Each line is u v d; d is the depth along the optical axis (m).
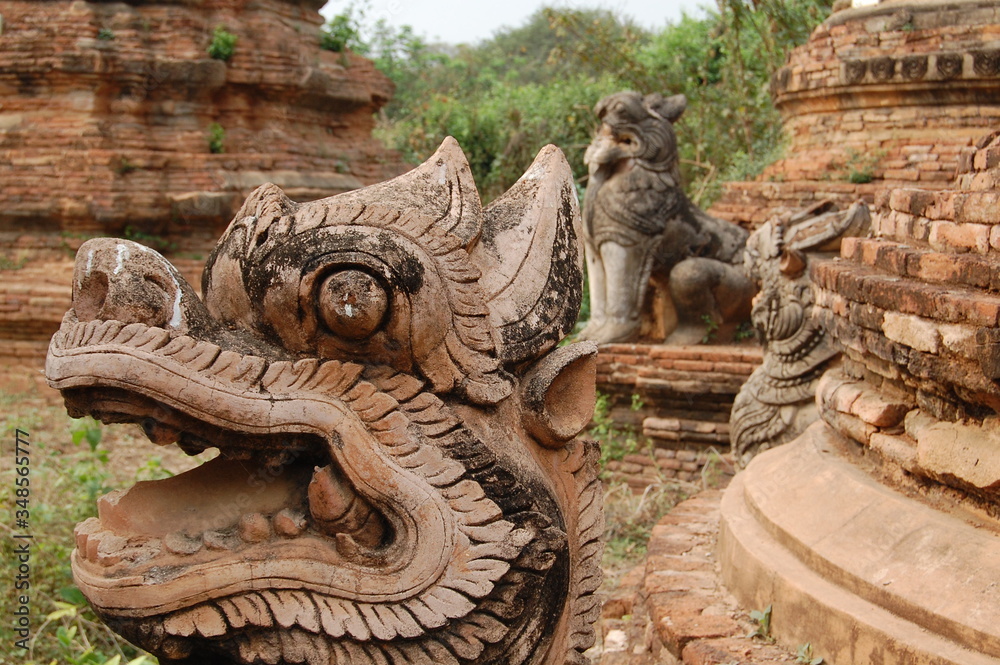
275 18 11.58
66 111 10.76
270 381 2.09
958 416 3.15
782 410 6.20
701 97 15.36
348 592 2.08
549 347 2.47
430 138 16.39
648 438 8.27
